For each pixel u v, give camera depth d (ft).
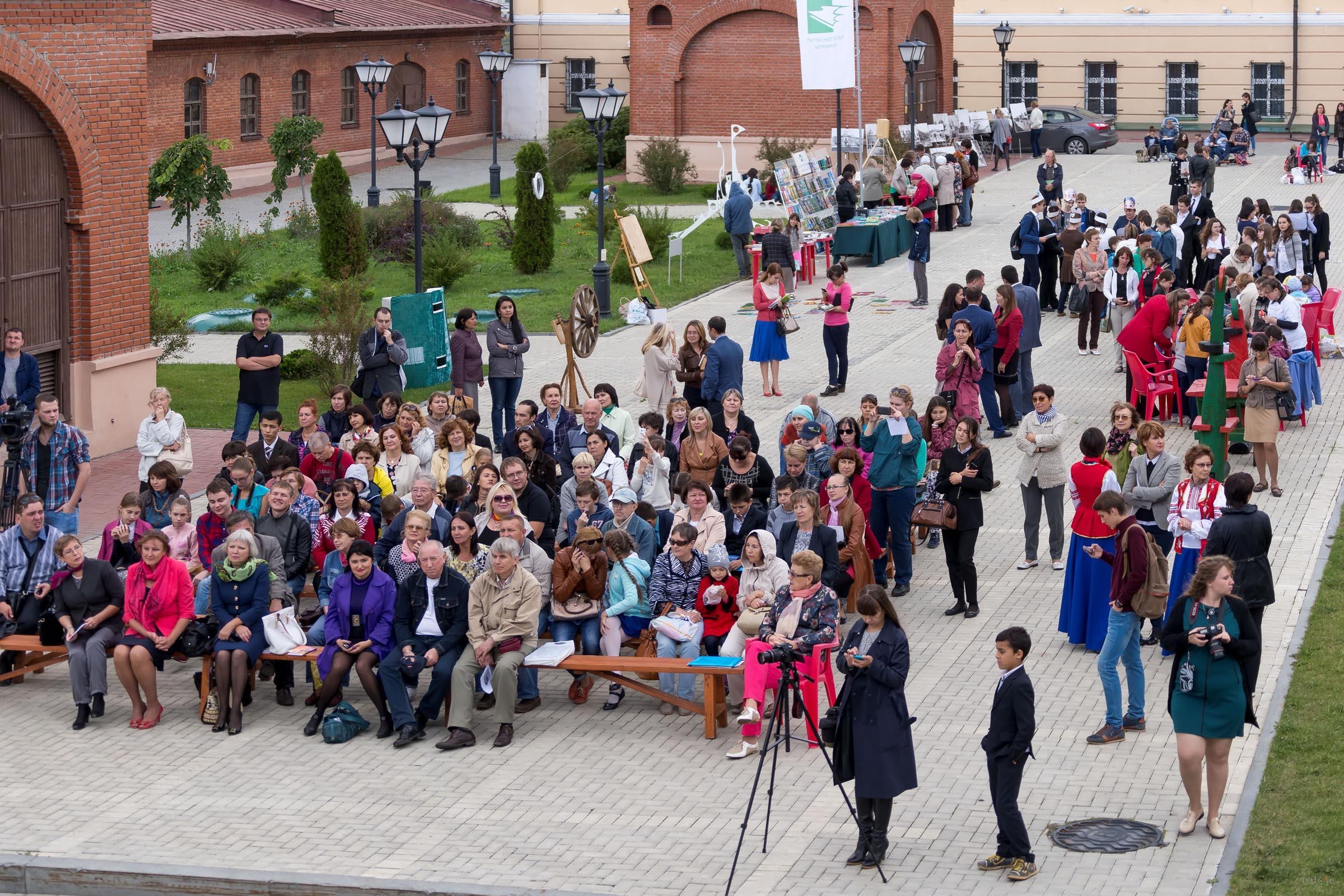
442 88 173.99
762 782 34.58
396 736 37.78
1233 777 33.50
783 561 39.60
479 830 32.35
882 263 103.86
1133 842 30.68
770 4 142.51
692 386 59.11
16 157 58.80
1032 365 73.56
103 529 50.93
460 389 61.36
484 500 43.11
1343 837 30.04
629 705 39.52
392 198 133.90
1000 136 149.18
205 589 38.93
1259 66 171.01
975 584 43.91
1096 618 40.98
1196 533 39.58
